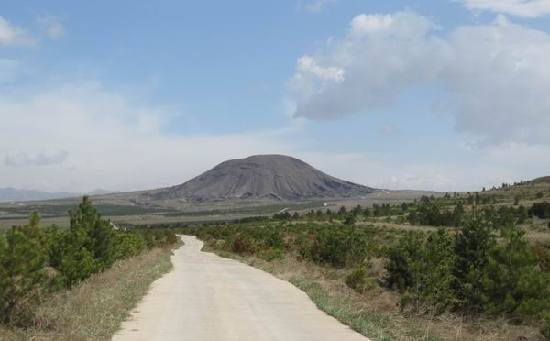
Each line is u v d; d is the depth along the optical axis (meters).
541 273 13.91
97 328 10.89
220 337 11.09
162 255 42.12
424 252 16.02
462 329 12.27
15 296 10.38
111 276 20.12
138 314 13.71
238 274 27.94
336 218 106.00
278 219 125.25
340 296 17.66
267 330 12.07
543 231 56.19
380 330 12.03
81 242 18.89
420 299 14.09
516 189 160.88
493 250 14.07
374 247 34.31
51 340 9.43
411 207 125.00
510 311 13.21
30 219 12.08
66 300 13.29
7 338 9.21
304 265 29.50
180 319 13.18
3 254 10.39
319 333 11.88
